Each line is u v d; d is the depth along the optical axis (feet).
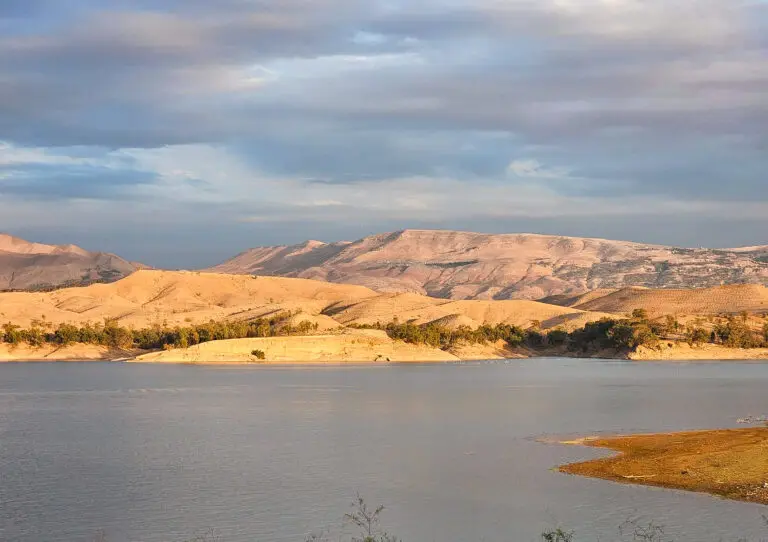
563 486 198.90
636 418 333.83
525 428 306.14
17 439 290.35
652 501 182.50
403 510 184.24
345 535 166.91
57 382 570.46
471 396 450.71
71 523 176.96
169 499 196.24
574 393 465.47
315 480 215.31
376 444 272.51
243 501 193.98
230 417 356.38
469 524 172.14
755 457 216.54
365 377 622.13
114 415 366.02
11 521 178.81
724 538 157.69
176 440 285.64
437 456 246.47
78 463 241.96
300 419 347.36
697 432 277.03
